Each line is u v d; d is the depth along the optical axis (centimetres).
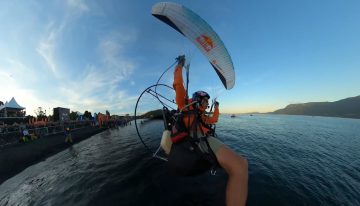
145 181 1103
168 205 843
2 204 1038
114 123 6769
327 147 2564
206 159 266
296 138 3372
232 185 245
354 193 1054
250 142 2697
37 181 1327
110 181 1158
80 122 5256
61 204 938
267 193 963
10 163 1780
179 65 338
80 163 1717
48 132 3591
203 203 844
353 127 7369
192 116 292
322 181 1205
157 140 2838
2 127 2683
